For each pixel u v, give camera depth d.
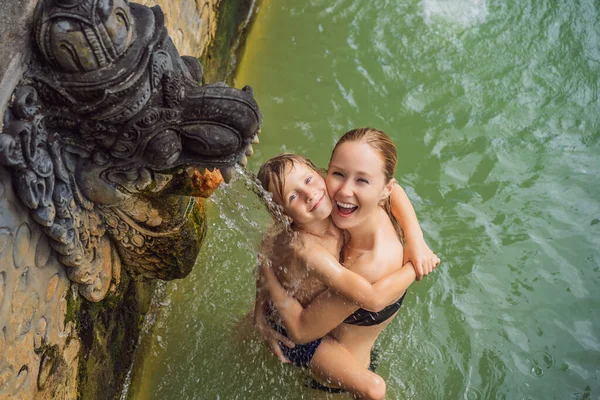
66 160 0.92
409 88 2.10
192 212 1.24
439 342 1.50
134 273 1.26
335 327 1.29
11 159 0.78
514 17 2.31
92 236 1.05
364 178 1.19
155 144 0.91
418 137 1.97
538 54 2.20
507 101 2.07
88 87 0.83
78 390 1.11
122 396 1.32
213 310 1.51
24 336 0.89
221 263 1.60
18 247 0.85
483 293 1.60
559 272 1.65
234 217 1.51
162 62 0.88
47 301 0.96
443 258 1.67
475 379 1.44
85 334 1.12
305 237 1.24
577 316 1.56
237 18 2.12
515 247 1.70
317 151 1.90
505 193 1.83
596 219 1.77
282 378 1.36
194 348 1.45
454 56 2.20
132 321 1.37
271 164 1.23
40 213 0.87
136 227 1.13
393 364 1.45
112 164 0.95
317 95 2.07
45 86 0.83
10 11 0.81
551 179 1.87
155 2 1.30
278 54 2.19
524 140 1.97
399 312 1.55
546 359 1.48
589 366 1.47
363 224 1.25
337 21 2.30
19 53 0.80
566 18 2.30
